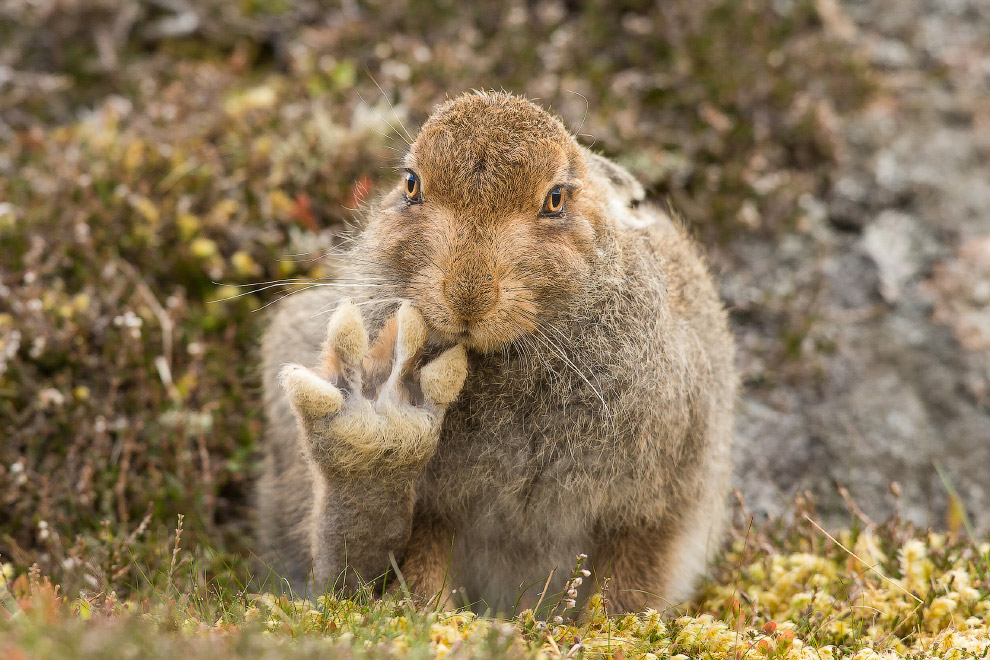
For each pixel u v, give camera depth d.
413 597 7.66
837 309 12.88
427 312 6.89
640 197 8.34
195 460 10.33
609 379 7.56
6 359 10.15
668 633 7.49
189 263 11.39
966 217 13.90
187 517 9.70
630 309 7.67
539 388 7.52
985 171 14.52
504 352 7.43
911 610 8.38
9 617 6.10
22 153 12.65
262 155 12.16
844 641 7.99
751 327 12.45
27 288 10.54
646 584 8.20
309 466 7.78
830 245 13.43
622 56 14.38
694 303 8.48
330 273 9.19
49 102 13.87
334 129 12.27
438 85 13.26
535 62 13.98
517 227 7.01
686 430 8.05
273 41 14.79
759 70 14.21
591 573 8.25
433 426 7.02
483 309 6.72
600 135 12.65
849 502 9.74
